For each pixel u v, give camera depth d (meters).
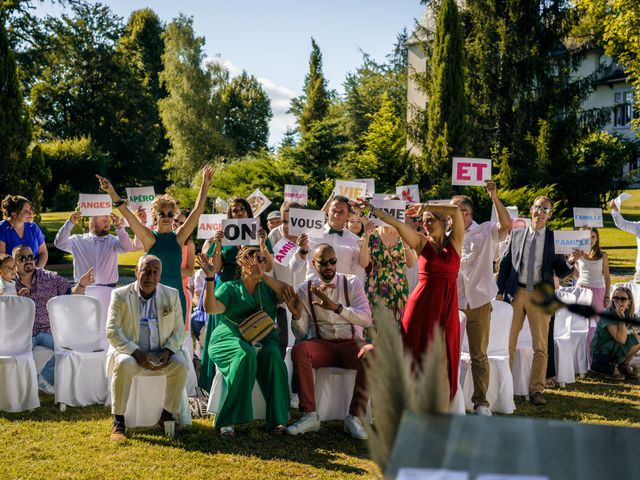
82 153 41.16
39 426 6.16
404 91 60.84
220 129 53.09
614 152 25.97
